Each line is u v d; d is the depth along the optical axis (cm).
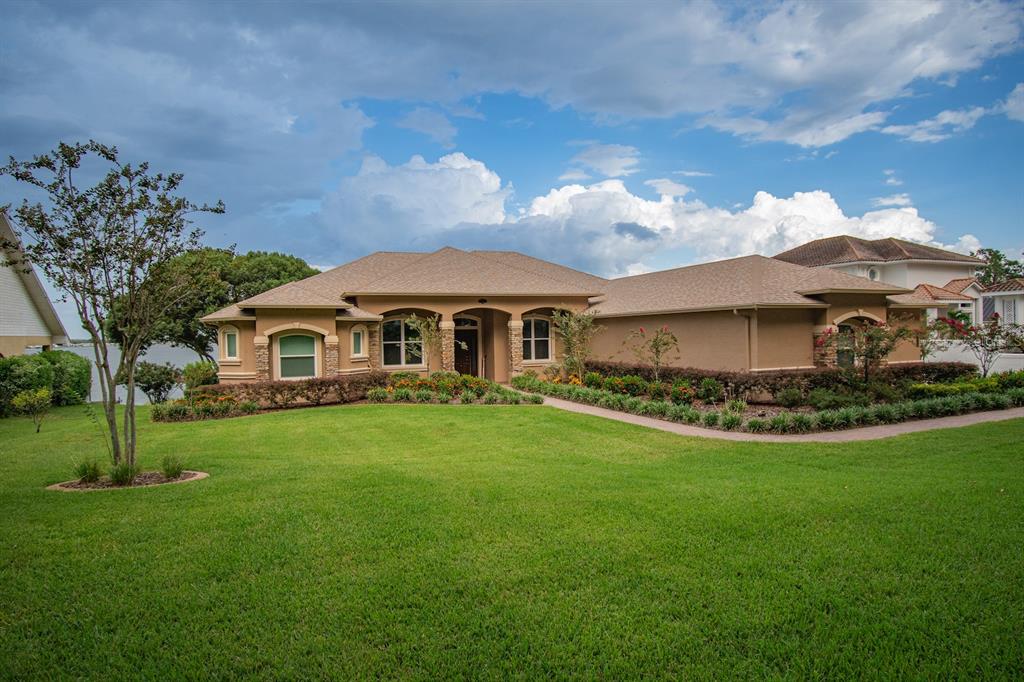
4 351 2355
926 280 3616
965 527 603
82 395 2447
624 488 777
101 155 780
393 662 382
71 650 393
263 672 371
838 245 3844
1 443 1295
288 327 1927
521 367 2430
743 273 2112
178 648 396
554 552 548
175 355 4072
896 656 385
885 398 1566
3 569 512
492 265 2673
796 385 1609
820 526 612
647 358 2142
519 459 1031
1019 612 434
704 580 491
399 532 601
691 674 369
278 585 483
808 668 375
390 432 1323
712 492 748
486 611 441
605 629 420
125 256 809
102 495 746
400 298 2281
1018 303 3491
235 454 1094
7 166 729
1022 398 1552
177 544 569
